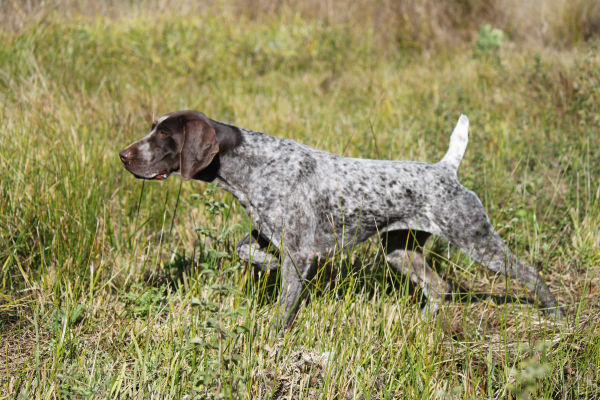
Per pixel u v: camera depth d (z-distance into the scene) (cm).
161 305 373
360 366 318
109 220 452
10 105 650
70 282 382
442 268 468
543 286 392
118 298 390
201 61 984
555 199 562
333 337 341
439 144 648
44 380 297
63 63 814
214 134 364
